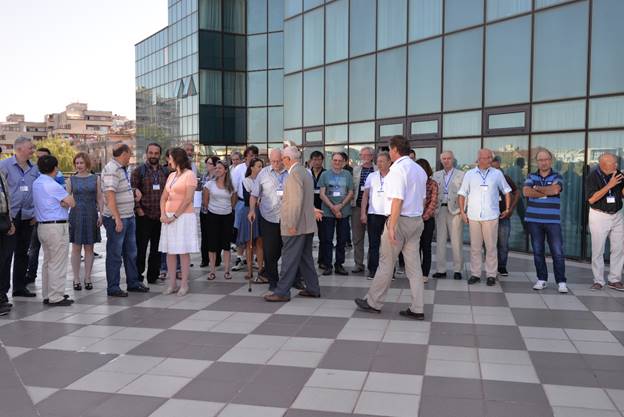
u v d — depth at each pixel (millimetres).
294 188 6652
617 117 9234
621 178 7168
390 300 6891
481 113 11633
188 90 34094
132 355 4887
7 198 6430
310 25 16969
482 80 11578
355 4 15055
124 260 7480
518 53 10828
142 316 6211
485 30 11484
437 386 4125
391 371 4434
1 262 6441
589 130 9648
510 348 4988
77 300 7023
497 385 4137
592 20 9516
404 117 13602
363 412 3693
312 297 7113
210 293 7410
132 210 7418
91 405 3859
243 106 31328
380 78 14305
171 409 3773
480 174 7777
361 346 5074
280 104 30203
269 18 30234
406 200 5902
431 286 7703
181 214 7230
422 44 12992
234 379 4301
